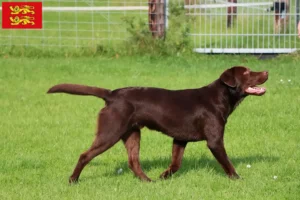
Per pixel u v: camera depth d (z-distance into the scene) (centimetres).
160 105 870
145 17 2605
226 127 1223
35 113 1366
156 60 2031
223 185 869
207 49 2103
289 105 1398
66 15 2891
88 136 1177
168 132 880
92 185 873
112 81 1717
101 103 1473
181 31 2117
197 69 1892
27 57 2138
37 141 1138
